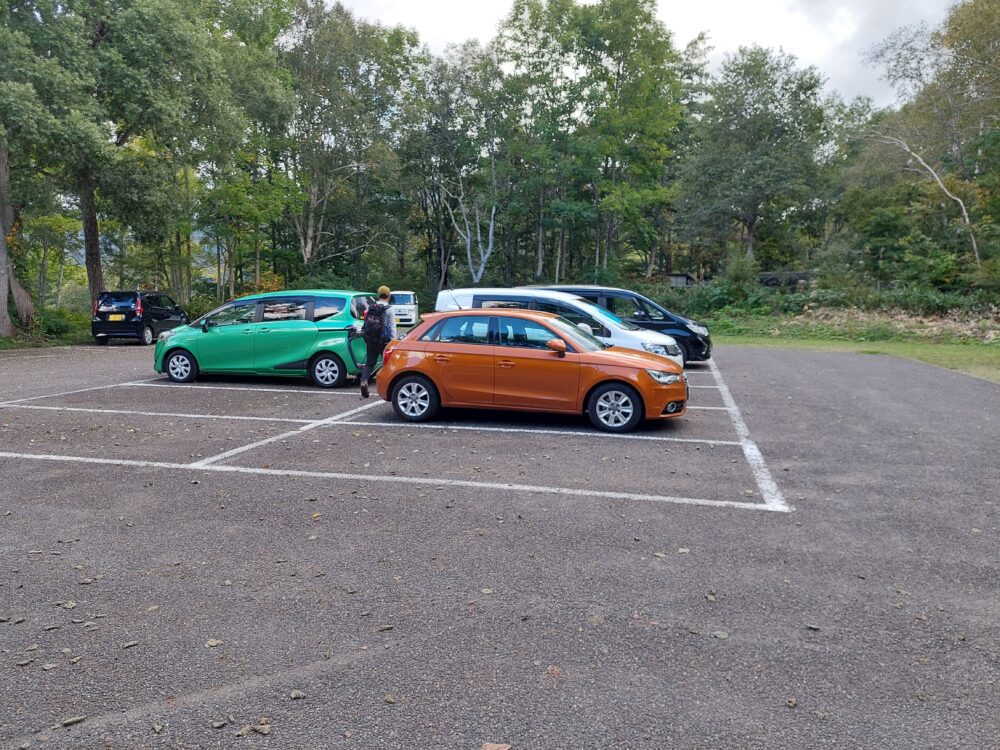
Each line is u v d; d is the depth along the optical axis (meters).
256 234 36.03
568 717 2.75
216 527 4.96
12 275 23.38
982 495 5.75
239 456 7.04
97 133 18.88
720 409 10.02
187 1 24.92
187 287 38.41
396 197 41.84
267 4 34.44
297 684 3.00
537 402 8.46
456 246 47.44
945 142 31.53
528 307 12.16
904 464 6.80
